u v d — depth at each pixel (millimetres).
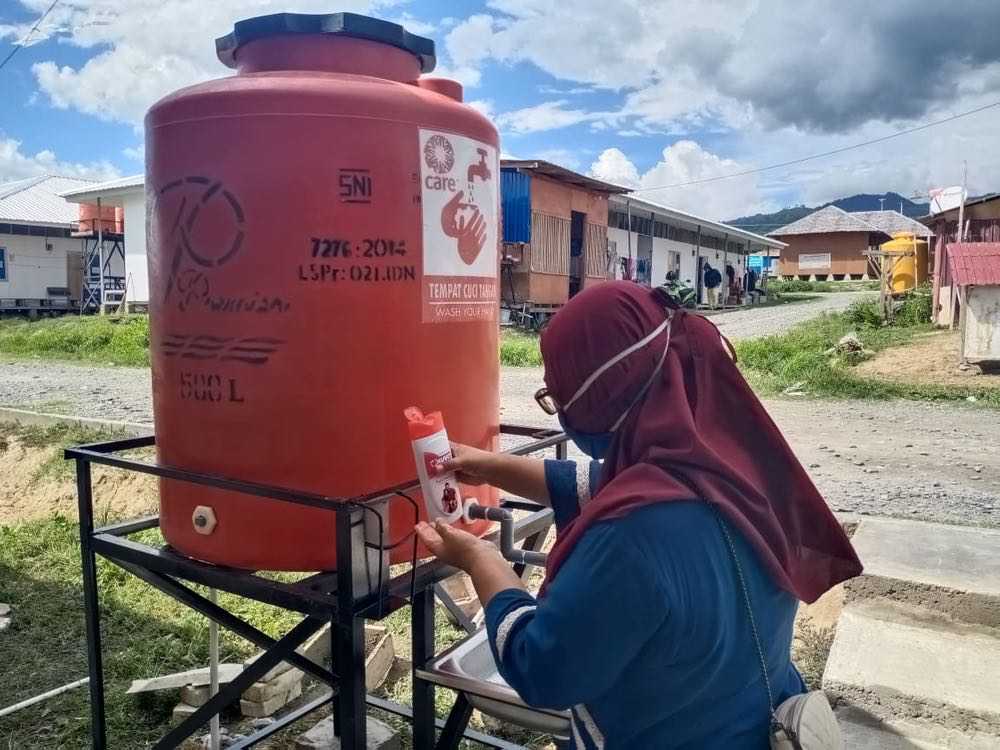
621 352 1464
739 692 1449
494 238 2328
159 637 3934
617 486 1396
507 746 2826
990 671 3119
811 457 6488
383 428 2068
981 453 6633
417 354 2102
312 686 3562
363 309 2016
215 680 2891
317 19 2107
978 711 2891
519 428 2963
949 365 10961
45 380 12430
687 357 1522
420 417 1956
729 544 1382
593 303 1494
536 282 18547
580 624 1325
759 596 1425
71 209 28891
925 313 16750
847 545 1538
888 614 3551
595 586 1323
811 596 1547
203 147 2016
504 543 2104
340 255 1987
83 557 2561
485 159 2248
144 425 7984
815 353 12188
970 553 3900
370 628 3697
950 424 7902
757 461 1530
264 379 2014
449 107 2148
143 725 3230
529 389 10812
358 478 2059
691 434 1416
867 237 60406
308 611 2002
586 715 1533
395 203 2033
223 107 1984
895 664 3180
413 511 2141
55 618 4172
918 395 9414
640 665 1378
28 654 3809
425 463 1932
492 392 2365
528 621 1474
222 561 2141
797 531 1536
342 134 1971
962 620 3463
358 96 1985
